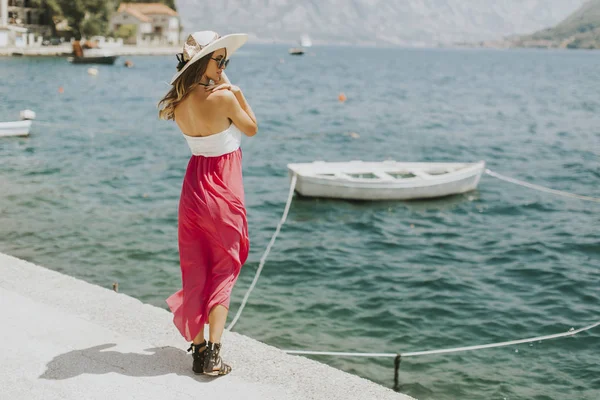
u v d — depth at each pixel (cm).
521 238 1388
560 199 1772
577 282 1097
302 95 5344
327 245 1305
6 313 469
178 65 379
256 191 1805
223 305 383
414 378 741
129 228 1321
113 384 380
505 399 698
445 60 17762
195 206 378
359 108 4394
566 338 860
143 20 13875
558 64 15962
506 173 2208
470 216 1574
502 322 920
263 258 1201
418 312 952
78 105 4038
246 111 388
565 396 708
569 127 3625
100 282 1019
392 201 1684
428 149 2734
